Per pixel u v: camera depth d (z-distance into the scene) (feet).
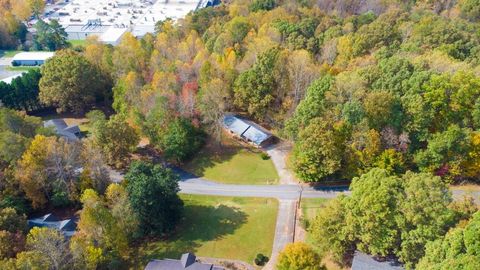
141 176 271.28
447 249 181.37
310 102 304.09
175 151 341.41
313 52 438.81
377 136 282.56
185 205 306.35
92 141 332.19
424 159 278.46
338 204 234.17
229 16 568.82
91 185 298.76
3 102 432.66
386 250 214.28
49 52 640.58
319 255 224.33
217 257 259.80
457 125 273.54
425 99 280.10
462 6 548.72
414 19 489.26
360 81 296.10
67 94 422.00
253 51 396.57
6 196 281.74
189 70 394.93
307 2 619.67
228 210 298.15
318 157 288.71
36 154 292.81
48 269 210.18
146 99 364.58
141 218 263.70
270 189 313.94
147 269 235.20
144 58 442.09
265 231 275.18
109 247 248.52
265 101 358.02
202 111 357.00
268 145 366.22
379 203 209.97
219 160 352.90
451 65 312.09
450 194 209.56
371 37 418.31
